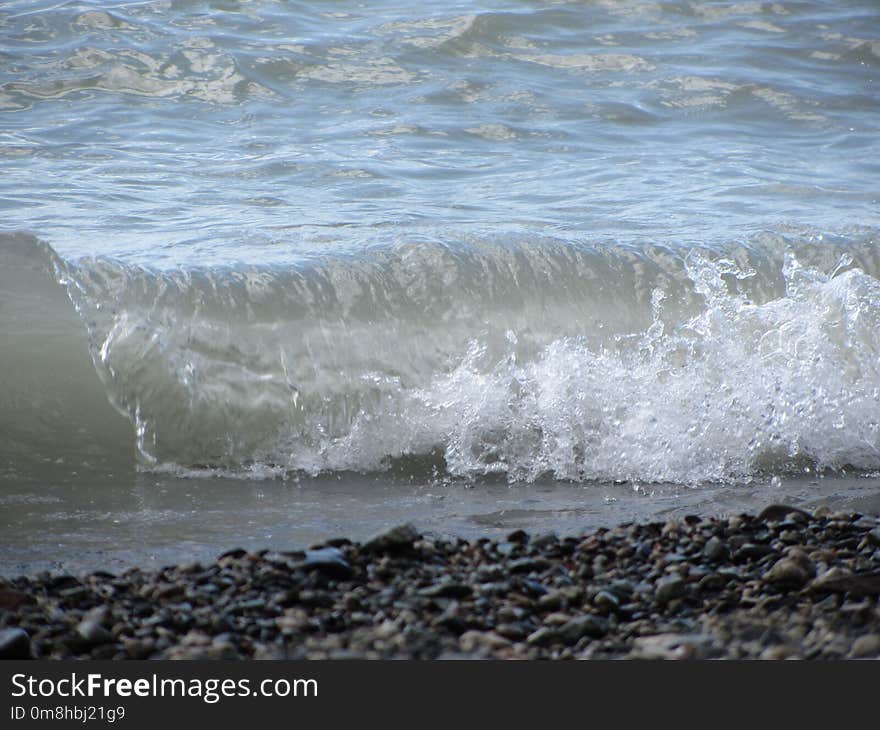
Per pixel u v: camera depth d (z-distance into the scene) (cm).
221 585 1350
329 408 2142
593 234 2759
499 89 4875
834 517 1652
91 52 4941
